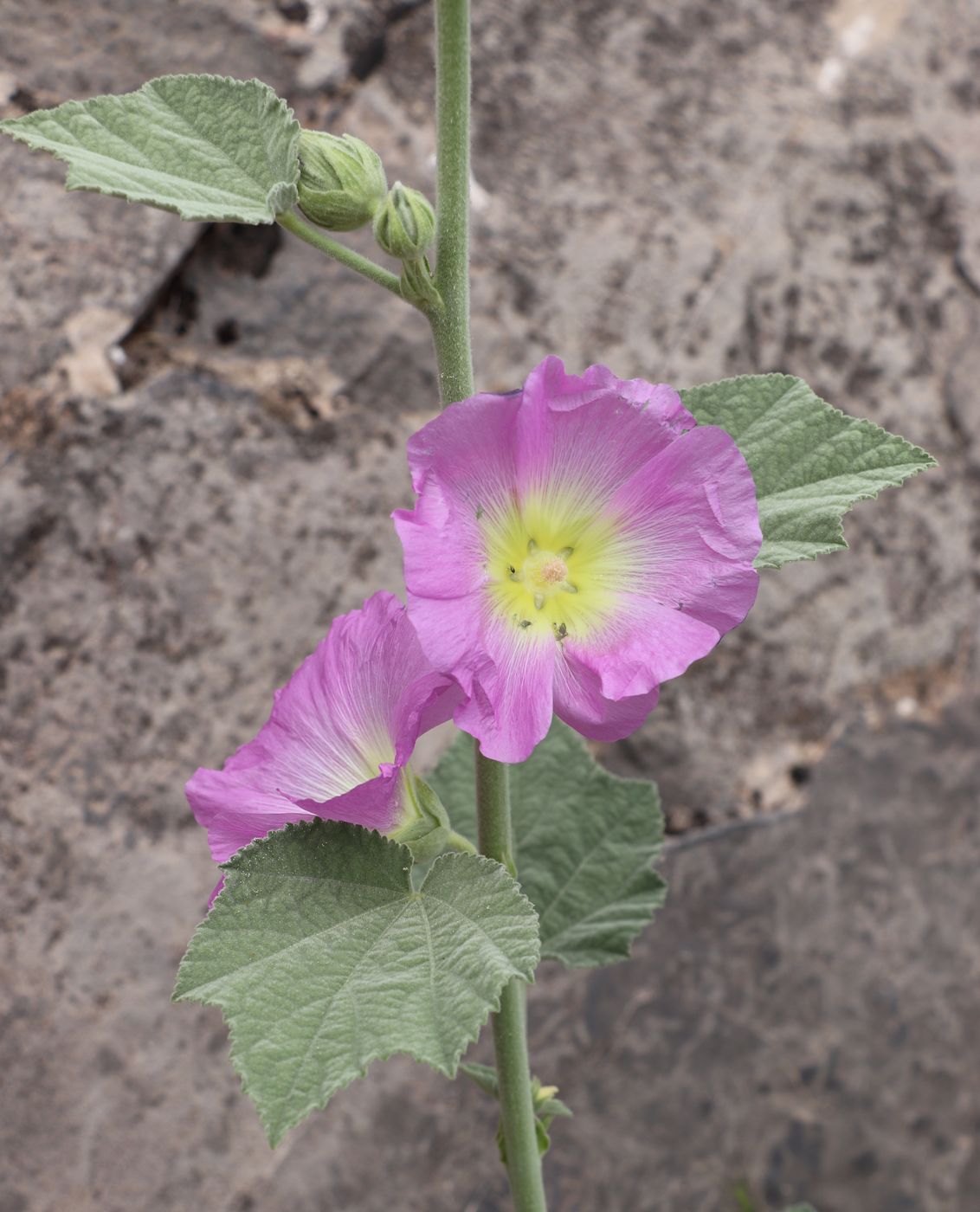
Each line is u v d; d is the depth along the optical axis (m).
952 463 1.37
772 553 0.81
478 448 0.76
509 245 1.19
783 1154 1.29
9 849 1.07
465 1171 1.17
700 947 1.26
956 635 1.37
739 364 1.27
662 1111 1.25
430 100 1.18
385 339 1.15
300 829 0.76
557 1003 1.22
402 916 0.76
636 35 1.26
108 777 1.09
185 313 1.12
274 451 1.12
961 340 1.38
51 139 0.77
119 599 1.09
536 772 0.90
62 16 1.09
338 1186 1.13
